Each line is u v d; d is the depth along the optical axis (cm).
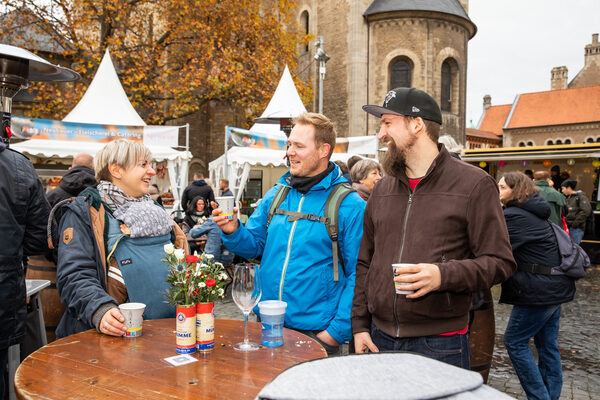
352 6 2309
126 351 181
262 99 1767
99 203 228
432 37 2277
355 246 238
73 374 158
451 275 173
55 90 1552
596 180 1198
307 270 235
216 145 2311
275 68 1883
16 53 318
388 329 201
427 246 190
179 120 2206
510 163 1380
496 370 453
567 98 5669
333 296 237
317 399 58
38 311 306
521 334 332
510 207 331
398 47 2270
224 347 189
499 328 584
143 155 239
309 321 232
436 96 2300
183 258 187
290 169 252
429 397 59
